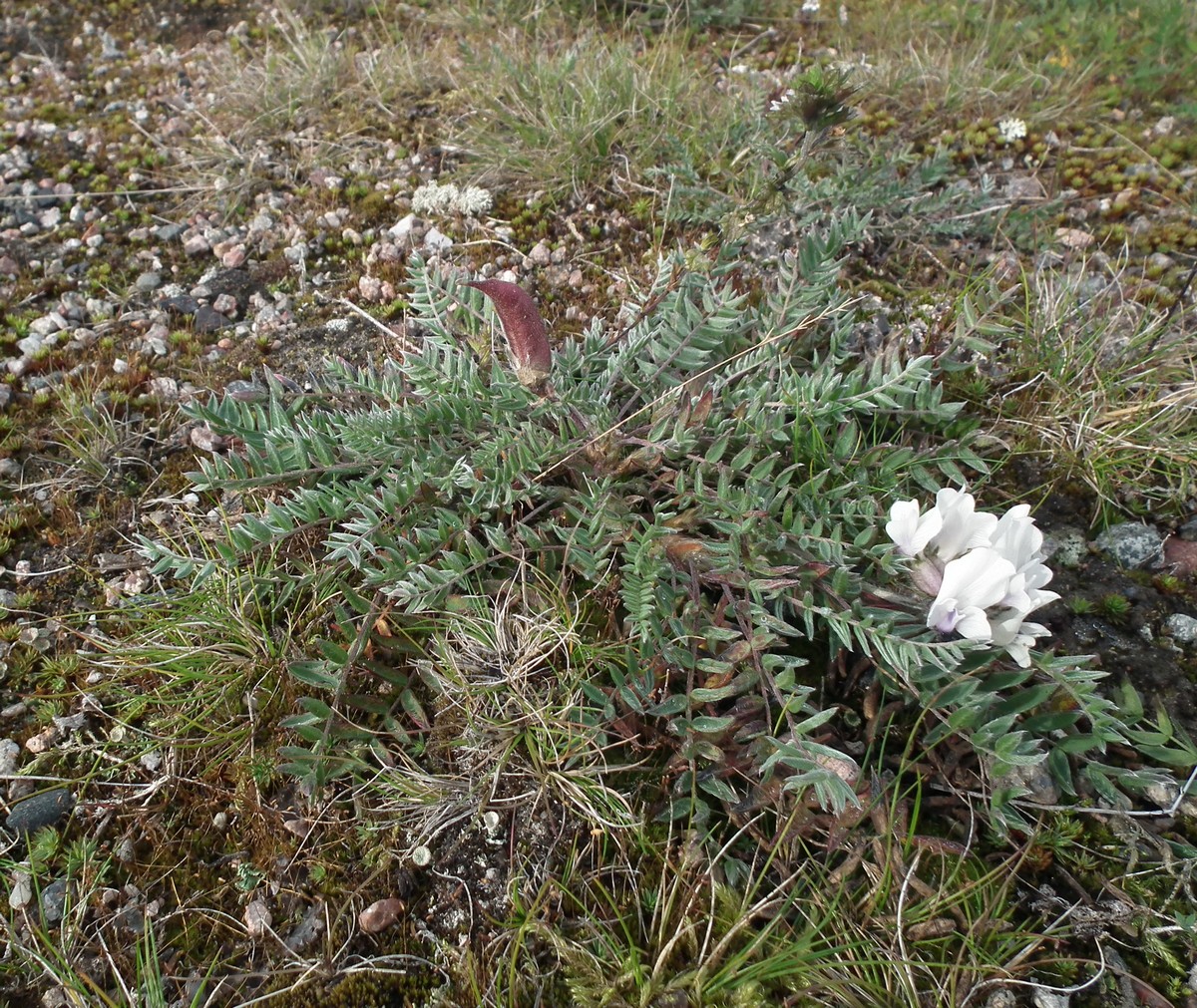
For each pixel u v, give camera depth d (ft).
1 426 0.95
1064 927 0.62
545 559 0.76
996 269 1.07
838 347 0.87
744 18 1.56
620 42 1.38
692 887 0.63
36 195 1.22
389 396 0.84
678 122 1.25
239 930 0.65
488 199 1.18
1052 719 0.66
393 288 1.09
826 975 0.59
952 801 0.66
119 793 0.71
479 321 0.92
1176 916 0.61
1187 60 1.38
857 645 0.74
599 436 0.74
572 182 1.19
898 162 1.10
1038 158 1.27
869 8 1.55
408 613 0.72
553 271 1.10
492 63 1.32
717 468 0.77
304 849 0.68
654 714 0.67
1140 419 0.90
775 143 1.08
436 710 0.74
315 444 0.79
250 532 0.72
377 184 1.23
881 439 0.87
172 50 1.50
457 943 0.64
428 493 0.78
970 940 0.60
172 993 0.62
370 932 0.64
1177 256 1.12
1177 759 0.65
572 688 0.70
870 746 0.66
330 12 1.57
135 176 1.25
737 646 0.66
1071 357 0.94
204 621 0.75
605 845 0.66
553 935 0.61
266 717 0.74
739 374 0.83
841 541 0.70
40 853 0.68
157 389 0.98
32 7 1.58
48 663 0.78
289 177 1.24
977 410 0.93
